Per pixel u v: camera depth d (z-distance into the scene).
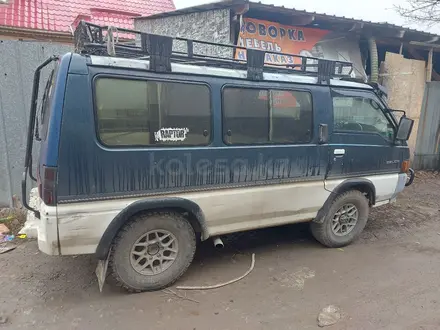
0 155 5.11
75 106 2.70
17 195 5.27
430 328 2.85
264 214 3.71
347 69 7.73
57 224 2.73
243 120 3.45
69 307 3.05
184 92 3.14
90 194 2.82
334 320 2.91
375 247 4.48
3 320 2.85
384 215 5.72
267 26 6.86
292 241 4.62
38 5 10.05
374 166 4.39
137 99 2.94
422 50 9.62
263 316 2.97
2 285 3.38
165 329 2.79
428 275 3.74
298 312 3.04
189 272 3.71
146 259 3.24
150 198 3.06
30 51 5.05
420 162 9.42
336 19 6.89
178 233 3.31
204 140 3.26
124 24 10.55
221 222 3.49
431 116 9.29
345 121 4.12
